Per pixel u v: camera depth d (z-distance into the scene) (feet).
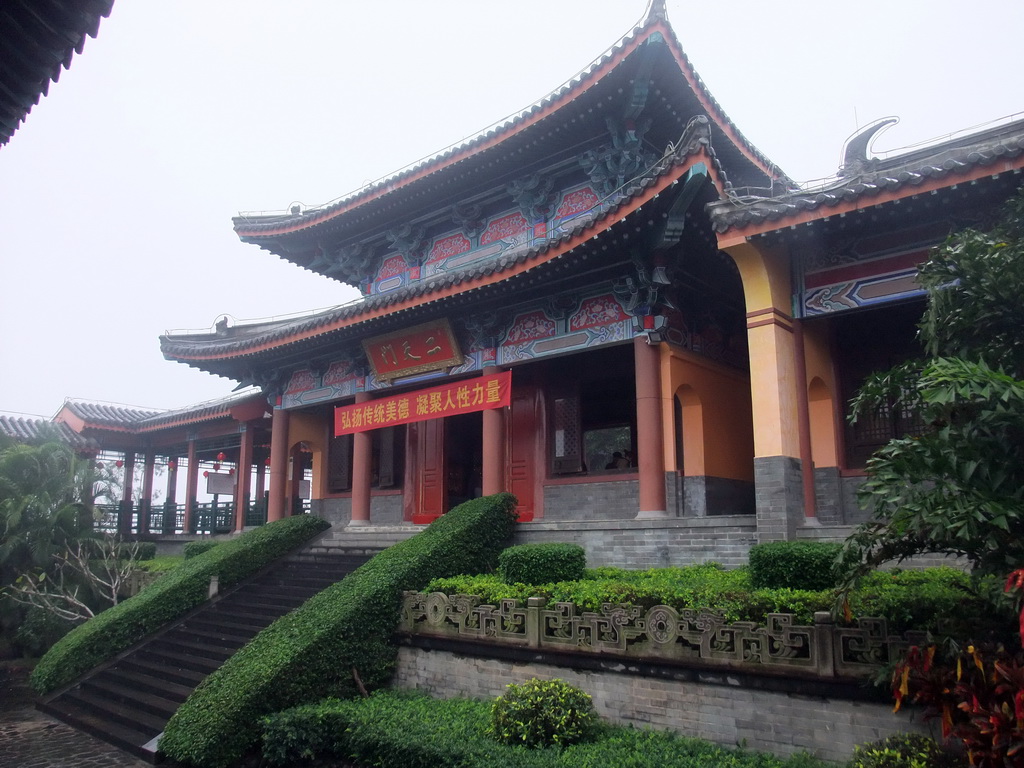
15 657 76.59
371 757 36.96
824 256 52.60
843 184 48.60
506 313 71.15
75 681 58.39
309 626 46.88
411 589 50.78
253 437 110.83
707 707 34.60
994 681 24.39
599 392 75.56
